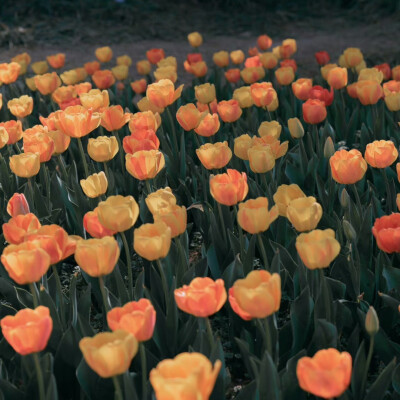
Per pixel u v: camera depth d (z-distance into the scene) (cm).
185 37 643
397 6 660
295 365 160
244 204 169
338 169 189
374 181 238
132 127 227
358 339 174
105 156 209
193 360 130
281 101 332
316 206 166
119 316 148
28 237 160
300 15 694
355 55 317
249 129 285
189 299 146
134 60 576
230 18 687
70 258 231
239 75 336
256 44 614
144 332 145
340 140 303
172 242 195
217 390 161
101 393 164
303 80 280
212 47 609
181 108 224
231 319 187
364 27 641
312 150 248
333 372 134
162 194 175
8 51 603
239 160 246
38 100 354
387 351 173
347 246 198
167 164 246
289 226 210
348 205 199
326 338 166
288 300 204
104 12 671
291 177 240
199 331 164
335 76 271
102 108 241
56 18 661
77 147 275
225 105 233
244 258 192
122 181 247
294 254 202
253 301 144
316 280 181
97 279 200
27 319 146
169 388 125
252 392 157
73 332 169
